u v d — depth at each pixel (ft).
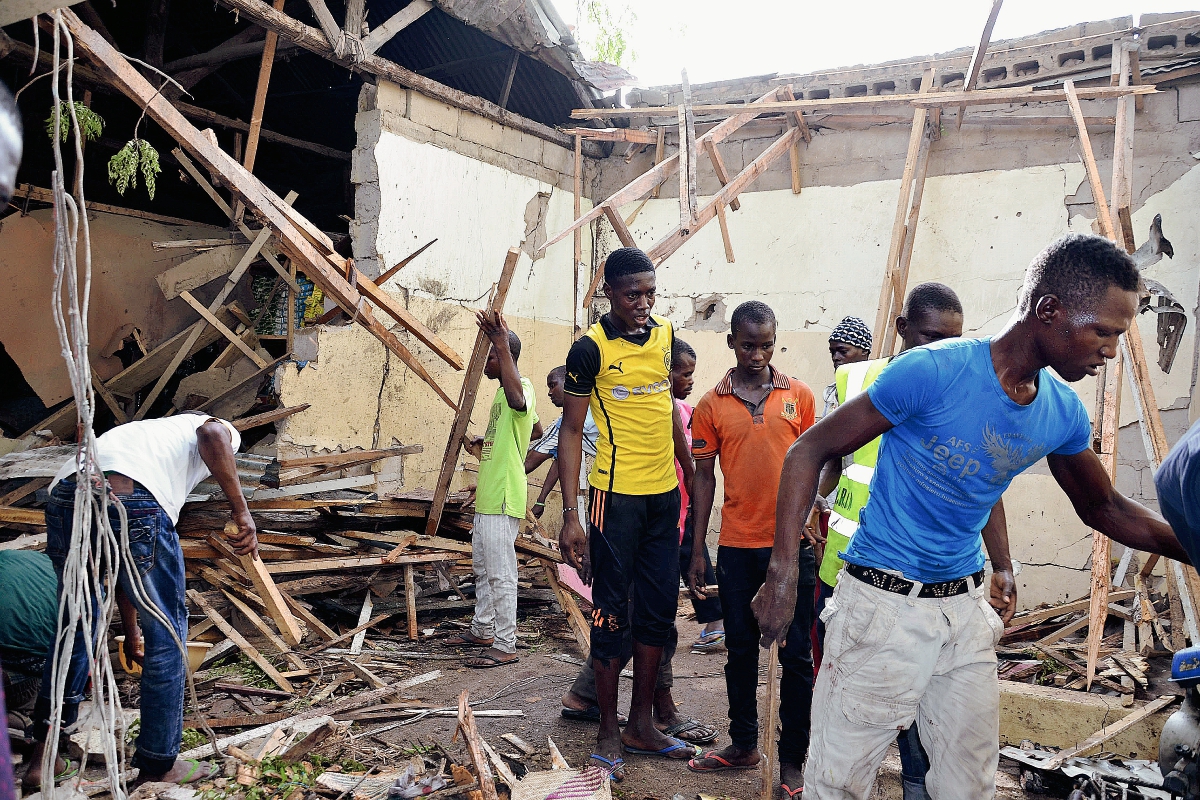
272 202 15.37
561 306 29.35
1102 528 8.02
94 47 12.73
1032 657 17.33
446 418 24.91
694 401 28.02
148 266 24.34
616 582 11.73
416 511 20.39
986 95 20.79
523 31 24.58
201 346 24.49
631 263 11.38
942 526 7.24
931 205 24.40
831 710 7.50
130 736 11.62
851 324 12.30
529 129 27.37
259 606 16.75
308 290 23.81
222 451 10.88
